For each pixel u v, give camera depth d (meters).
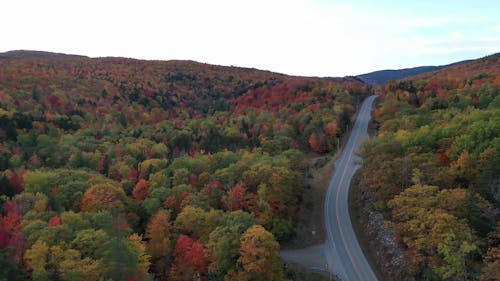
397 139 67.31
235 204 60.41
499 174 46.94
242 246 46.56
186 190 65.06
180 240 51.38
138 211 63.28
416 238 44.84
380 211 56.97
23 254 47.31
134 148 104.94
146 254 51.62
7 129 112.06
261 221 56.62
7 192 69.75
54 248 45.69
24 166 90.50
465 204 43.19
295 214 64.38
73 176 75.31
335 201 69.75
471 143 53.91
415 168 53.62
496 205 44.47
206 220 54.66
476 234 41.72
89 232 49.78
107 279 43.78
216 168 78.06
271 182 62.97
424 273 42.53
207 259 49.12
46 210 61.09
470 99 94.69
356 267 51.16
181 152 105.69
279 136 97.62
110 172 87.06
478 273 37.66
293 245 58.53
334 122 101.44
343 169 83.50
